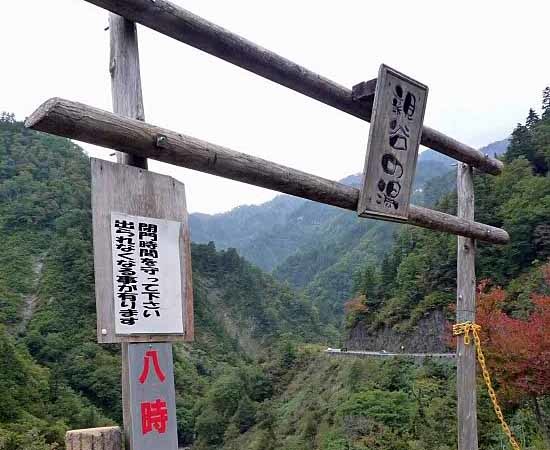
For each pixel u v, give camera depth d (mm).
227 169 2986
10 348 34094
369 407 18422
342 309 79562
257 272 81750
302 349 44125
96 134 2355
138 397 2461
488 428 10969
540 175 31078
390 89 3771
